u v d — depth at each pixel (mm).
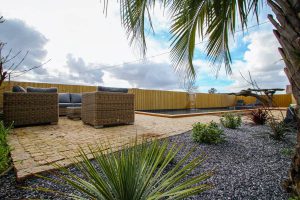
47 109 4176
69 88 8164
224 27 2434
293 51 1098
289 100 12141
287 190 1383
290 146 2637
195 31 2439
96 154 1010
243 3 2084
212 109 13484
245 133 3529
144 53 1788
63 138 2930
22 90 4223
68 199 1248
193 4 2203
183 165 1908
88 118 4191
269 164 1974
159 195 829
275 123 3350
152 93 10664
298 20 1076
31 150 2246
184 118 6129
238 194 1386
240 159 2121
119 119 4227
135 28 1692
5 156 1796
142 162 964
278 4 1209
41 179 1521
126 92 4641
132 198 864
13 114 3709
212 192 1407
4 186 1420
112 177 871
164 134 3291
